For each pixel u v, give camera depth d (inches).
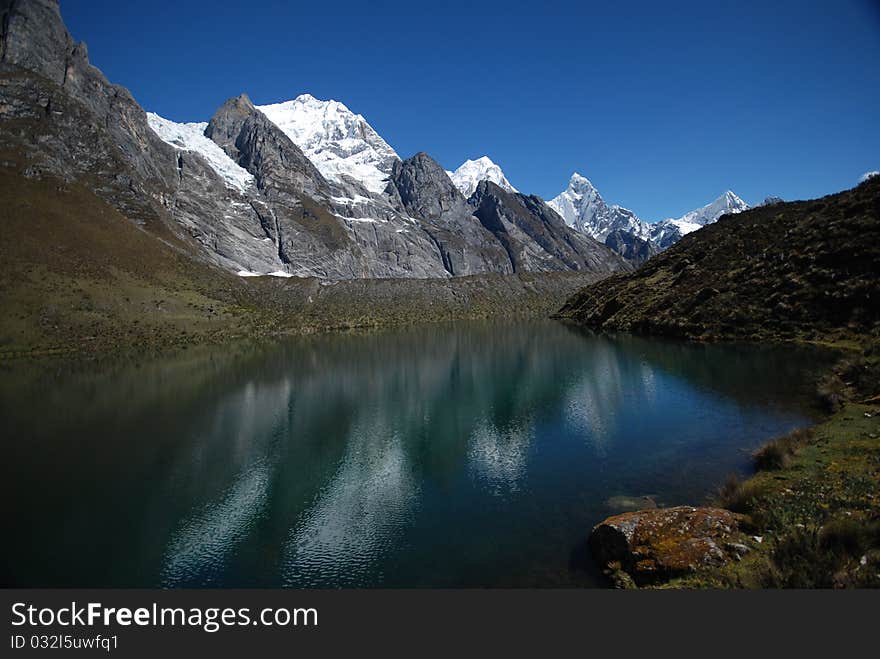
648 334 2970.0
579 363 2226.9
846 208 2305.6
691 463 856.9
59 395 1835.6
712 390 1389.0
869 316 1724.9
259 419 1470.2
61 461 1094.4
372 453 1109.7
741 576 430.0
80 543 719.1
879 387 975.0
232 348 3479.3
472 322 6117.1
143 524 780.6
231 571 630.5
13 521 797.2
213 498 879.7
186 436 1289.4
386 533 710.5
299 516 791.1
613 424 1189.7
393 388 1939.0
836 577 372.2
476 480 895.1
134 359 2876.5
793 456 727.1
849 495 525.7
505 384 1884.8
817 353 1663.4
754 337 2096.5
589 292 5600.4
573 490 800.9
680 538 517.0
